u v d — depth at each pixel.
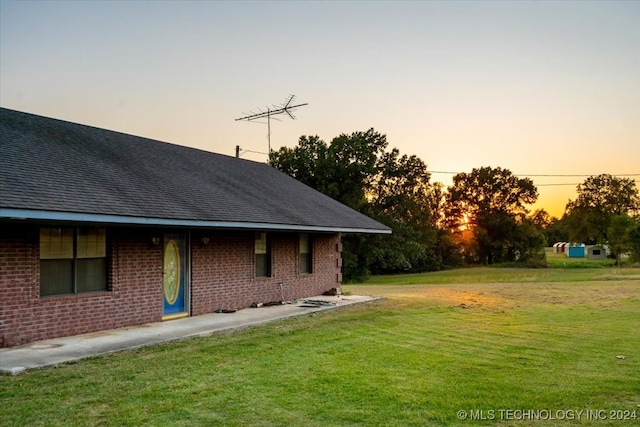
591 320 12.62
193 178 13.27
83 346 8.11
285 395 5.82
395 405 5.53
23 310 8.21
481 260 69.19
